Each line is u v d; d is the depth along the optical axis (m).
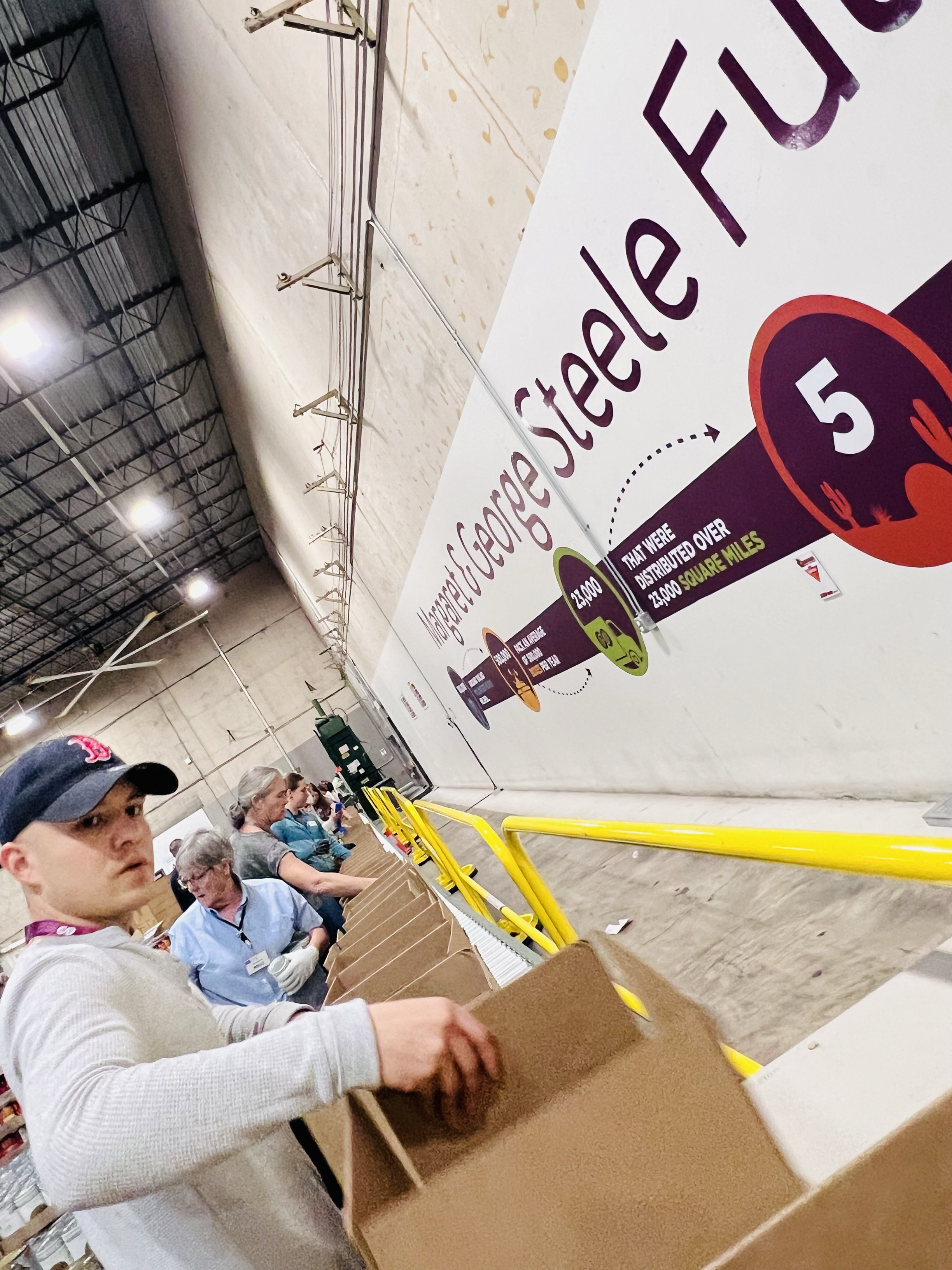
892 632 1.95
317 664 17.70
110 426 11.00
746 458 2.08
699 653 2.78
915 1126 0.42
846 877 2.25
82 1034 0.68
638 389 2.31
